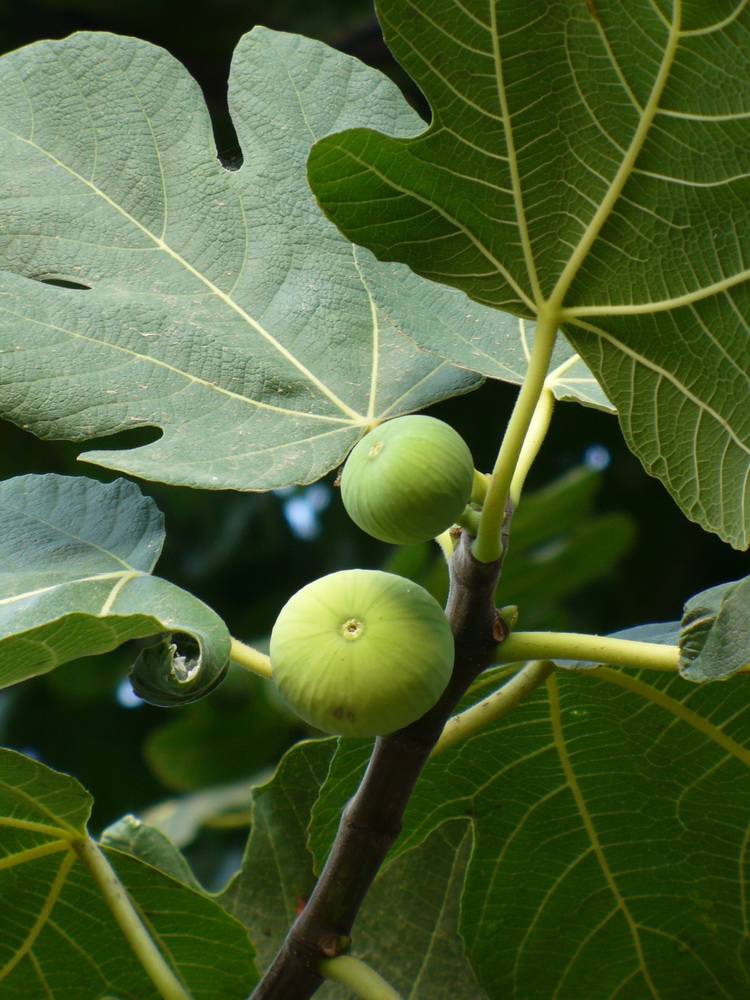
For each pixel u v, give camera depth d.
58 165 0.87
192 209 0.87
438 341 0.85
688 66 0.73
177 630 0.76
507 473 0.74
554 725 0.83
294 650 0.74
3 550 0.84
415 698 0.74
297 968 0.76
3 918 0.84
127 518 0.85
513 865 0.86
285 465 0.82
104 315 0.84
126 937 0.82
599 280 0.77
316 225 0.88
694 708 0.82
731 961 0.86
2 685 0.77
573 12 0.73
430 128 0.75
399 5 0.74
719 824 0.84
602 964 0.87
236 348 0.85
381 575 0.75
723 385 0.77
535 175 0.75
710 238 0.75
